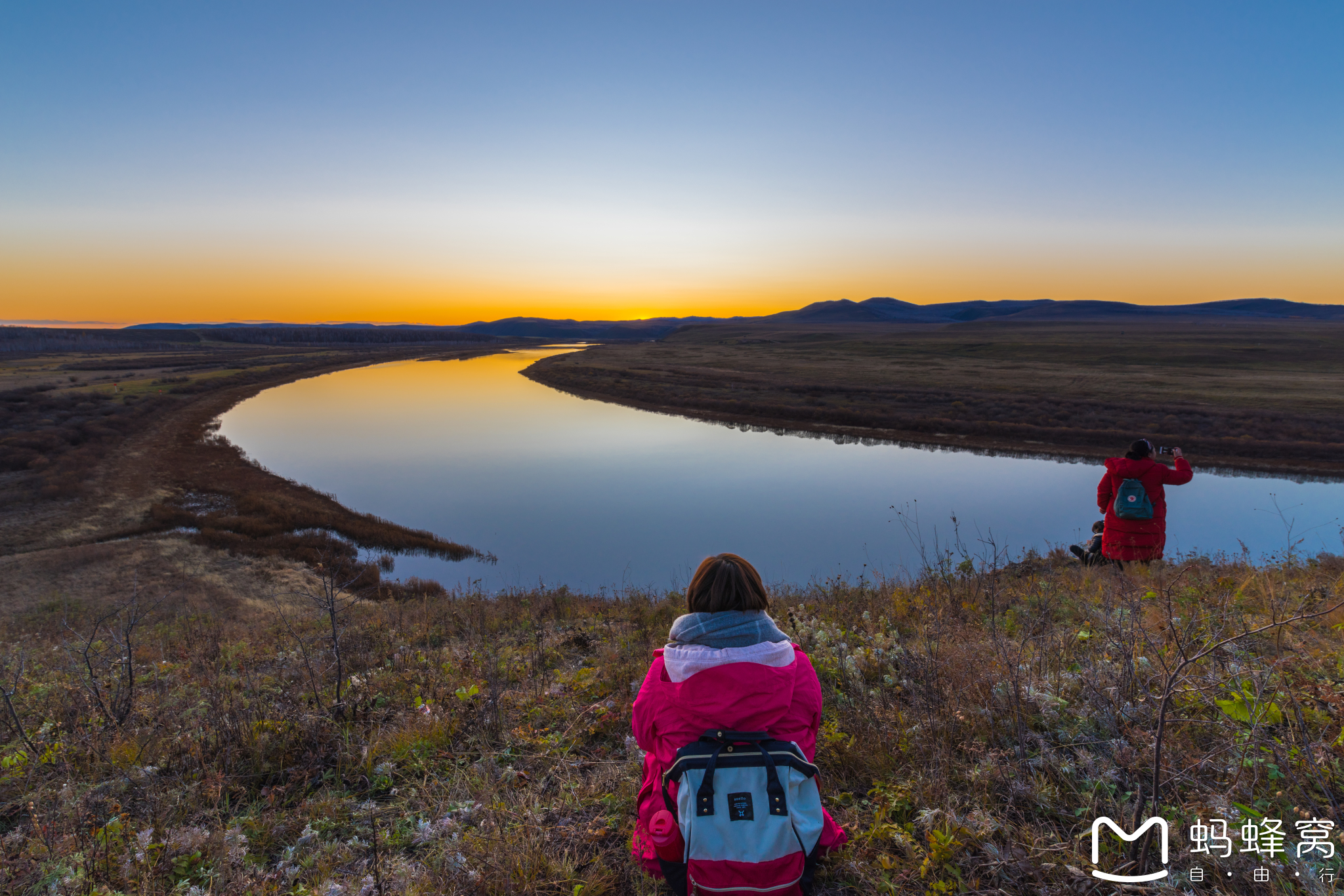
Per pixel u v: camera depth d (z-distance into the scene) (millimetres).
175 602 19047
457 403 78688
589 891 2584
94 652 7422
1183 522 27219
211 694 4941
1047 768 3074
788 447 49625
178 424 55281
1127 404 53156
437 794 3471
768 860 1961
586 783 3455
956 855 2600
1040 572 8438
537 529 30562
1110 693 3520
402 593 21141
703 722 2141
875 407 61281
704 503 34625
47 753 4082
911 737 3471
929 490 35688
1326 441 40438
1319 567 7629
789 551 26500
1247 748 2793
